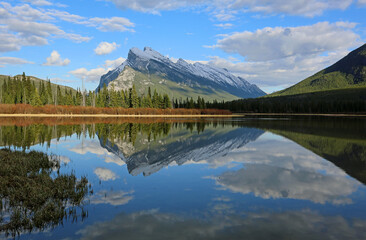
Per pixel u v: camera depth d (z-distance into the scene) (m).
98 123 72.00
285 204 11.44
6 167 16.16
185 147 30.17
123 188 13.94
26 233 8.72
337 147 29.06
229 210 10.73
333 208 10.95
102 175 16.97
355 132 46.34
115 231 8.83
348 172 17.62
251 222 9.53
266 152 26.17
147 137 40.38
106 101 148.62
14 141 33.16
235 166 19.80
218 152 26.48
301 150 27.23
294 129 53.72
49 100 133.38
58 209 10.45
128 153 26.19
